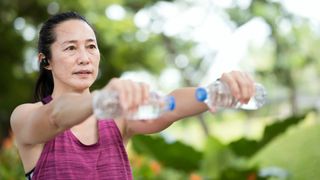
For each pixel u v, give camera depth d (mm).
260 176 7789
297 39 18172
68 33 2873
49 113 2459
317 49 19641
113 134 2895
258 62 21562
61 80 2887
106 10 15750
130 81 2090
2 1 15008
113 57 16094
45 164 2758
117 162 2852
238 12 17828
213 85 2324
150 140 7875
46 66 3016
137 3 16953
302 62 18891
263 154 9953
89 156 2807
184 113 2785
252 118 23578
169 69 19016
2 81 15438
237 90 2287
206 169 8023
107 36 15711
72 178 2742
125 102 2035
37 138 2586
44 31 2953
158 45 18328
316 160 9594
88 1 15469
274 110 22703
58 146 2771
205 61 19094
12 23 15508
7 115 15016
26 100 15398
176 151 8023
